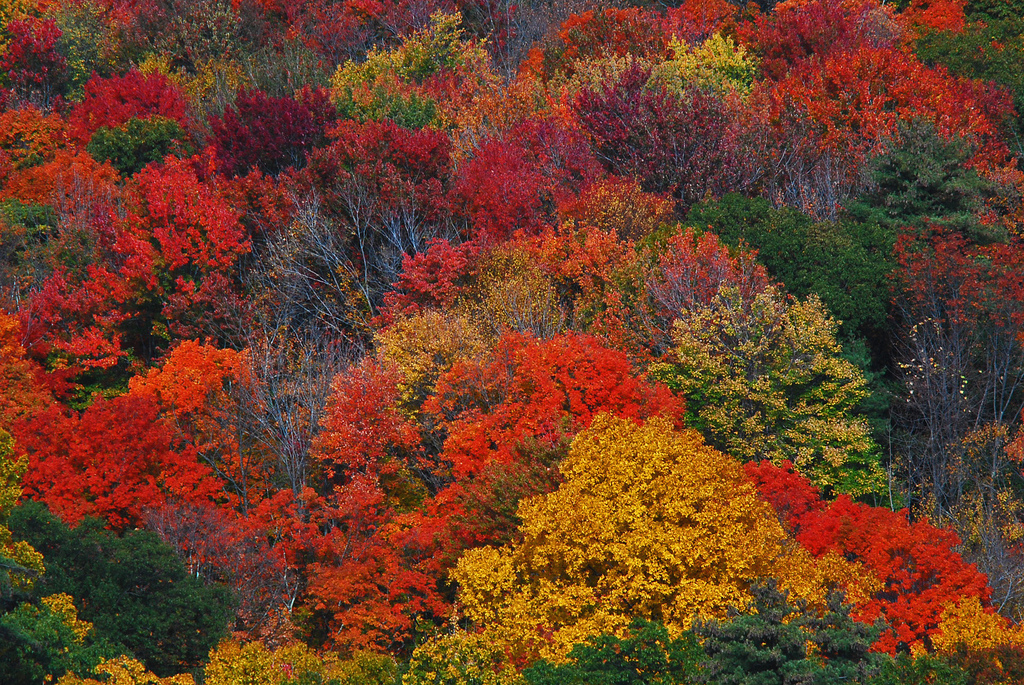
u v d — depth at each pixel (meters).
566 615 32.09
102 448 38.03
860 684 26.84
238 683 29.06
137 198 52.88
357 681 30.50
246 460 40.88
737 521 31.84
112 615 32.38
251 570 35.22
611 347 42.16
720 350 40.97
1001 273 44.38
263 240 52.09
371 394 39.53
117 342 47.78
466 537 35.34
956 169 50.84
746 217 48.41
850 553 33.97
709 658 27.81
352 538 36.44
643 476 32.34
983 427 42.62
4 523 31.36
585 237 48.03
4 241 52.88
